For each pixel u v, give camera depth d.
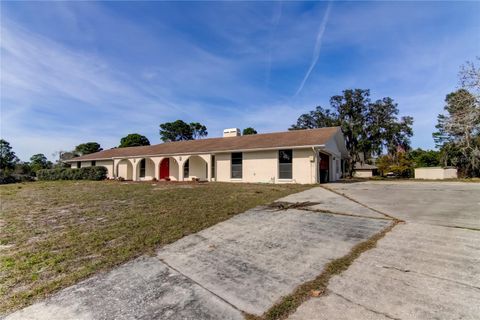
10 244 5.17
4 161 45.28
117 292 3.33
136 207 8.49
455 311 2.52
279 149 16.44
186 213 7.43
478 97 18.81
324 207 7.70
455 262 3.56
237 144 18.97
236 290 3.25
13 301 3.16
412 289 2.97
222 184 16.02
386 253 4.03
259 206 8.27
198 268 3.96
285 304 2.86
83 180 23.05
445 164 29.61
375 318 2.49
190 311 2.84
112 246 4.96
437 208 6.98
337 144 21.70
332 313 2.62
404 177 29.12
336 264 3.78
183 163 20.25
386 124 30.56
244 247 4.72
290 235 5.24
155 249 4.80
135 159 23.34
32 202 10.13
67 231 5.97
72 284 3.57
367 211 6.94
